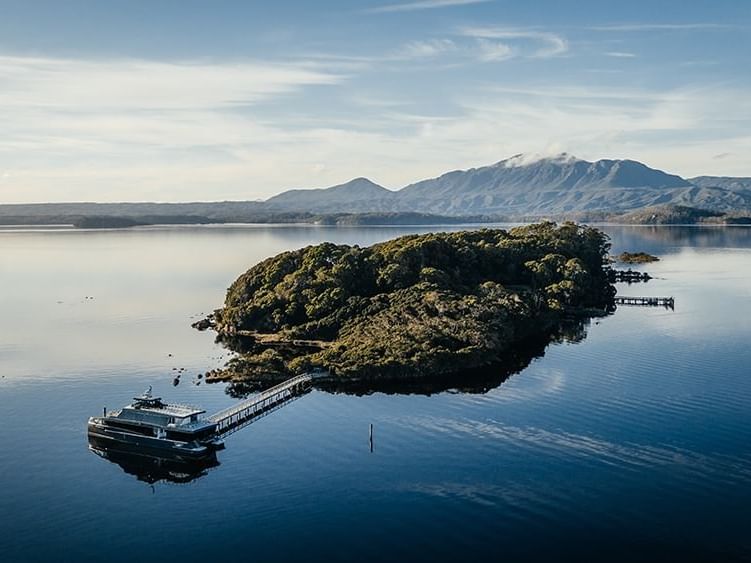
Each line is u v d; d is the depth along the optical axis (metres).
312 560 68.19
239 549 70.62
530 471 84.94
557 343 148.50
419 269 172.75
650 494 78.31
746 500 76.50
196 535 73.38
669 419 100.12
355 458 90.50
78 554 70.31
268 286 176.00
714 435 93.88
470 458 89.12
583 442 92.81
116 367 137.25
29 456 94.50
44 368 136.50
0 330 172.12
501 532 71.81
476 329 137.88
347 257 175.25
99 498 82.06
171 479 86.81
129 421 98.75
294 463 89.69
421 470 86.31
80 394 120.31
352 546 70.31
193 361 141.75
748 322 166.88
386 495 80.31
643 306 194.75
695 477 82.00
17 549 71.31
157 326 177.75
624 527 72.00
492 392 115.12
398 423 102.19
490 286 169.12
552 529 72.06
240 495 81.75
